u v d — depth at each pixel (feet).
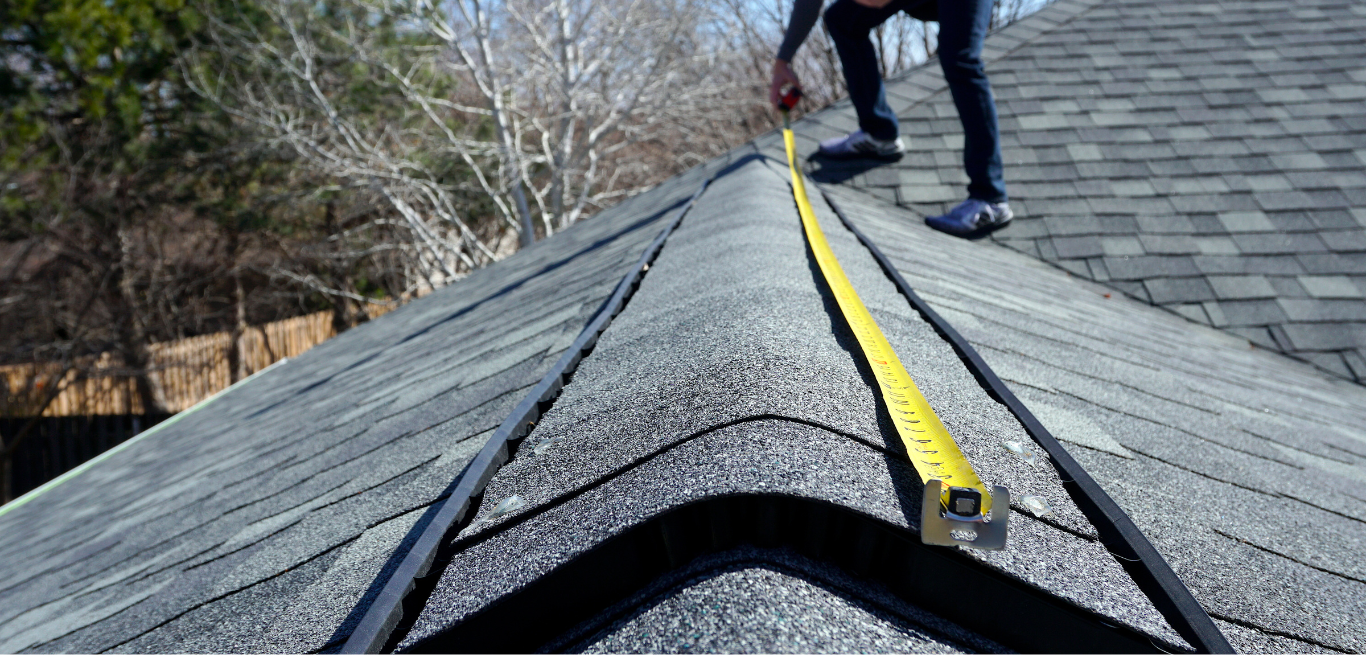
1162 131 18.60
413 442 6.48
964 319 7.57
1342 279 14.84
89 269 63.98
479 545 3.37
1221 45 21.83
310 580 4.34
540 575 2.82
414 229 56.13
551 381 5.23
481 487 3.94
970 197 15.93
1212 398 7.80
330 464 7.30
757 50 72.64
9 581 10.24
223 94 57.93
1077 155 17.94
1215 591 3.63
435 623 2.87
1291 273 15.03
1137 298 14.87
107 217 60.80
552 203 61.57
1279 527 4.50
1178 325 14.16
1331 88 19.62
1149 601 2.90
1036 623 2.83
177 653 4.12
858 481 2.93
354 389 12.46
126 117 57.62
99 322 61.46
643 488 3.02
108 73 59.47
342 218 65.67
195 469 12.13
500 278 21.81
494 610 2.88
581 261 15.17
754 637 2.37
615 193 62.90
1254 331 14.15
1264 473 5.57
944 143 18.42
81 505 14.88
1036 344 7.61
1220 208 16.40
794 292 5.85
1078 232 16.01
